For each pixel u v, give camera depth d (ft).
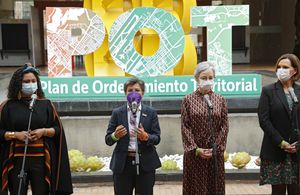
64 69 32.04
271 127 18.38
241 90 31.91
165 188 25.77
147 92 31.78
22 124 16.60
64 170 17.08
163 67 31.94
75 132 30.55
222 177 17.46
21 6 78.84
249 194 24.27
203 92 17.62
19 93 16.84
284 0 77.00
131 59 31.83
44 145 16.78
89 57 33.60
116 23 31.63
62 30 31.83
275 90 18.66
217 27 32.24
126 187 17.40
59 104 31.12
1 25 70.18
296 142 18.19
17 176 16.44
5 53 70.54
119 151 17.29
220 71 32.42
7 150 16.67
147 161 17.28
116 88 31.83
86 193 24.85
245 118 30.81
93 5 33.91
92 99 31.55
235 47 71.20
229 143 30.91
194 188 17.62
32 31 66.54
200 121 17.40
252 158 30.14
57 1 69.46
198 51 72.08
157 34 33.35
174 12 34.63
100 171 26.94
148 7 31.71
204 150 17.25
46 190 16.87
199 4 69.36
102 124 30.58
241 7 32.12
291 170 18.31
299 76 18.72
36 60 68.33
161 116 30.76
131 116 17.35
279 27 78.38
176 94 31.83
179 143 30.76
